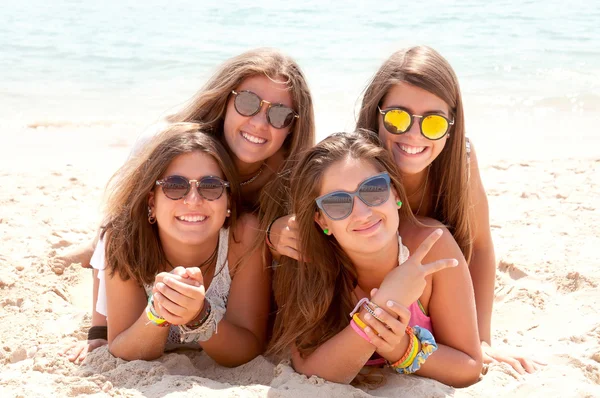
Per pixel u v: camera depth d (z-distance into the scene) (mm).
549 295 4457
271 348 3576
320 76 11797
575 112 10070
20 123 9523
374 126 3648
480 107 10336
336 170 3162
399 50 3658
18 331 4000
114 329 3562
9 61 13070
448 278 3328
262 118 3857
